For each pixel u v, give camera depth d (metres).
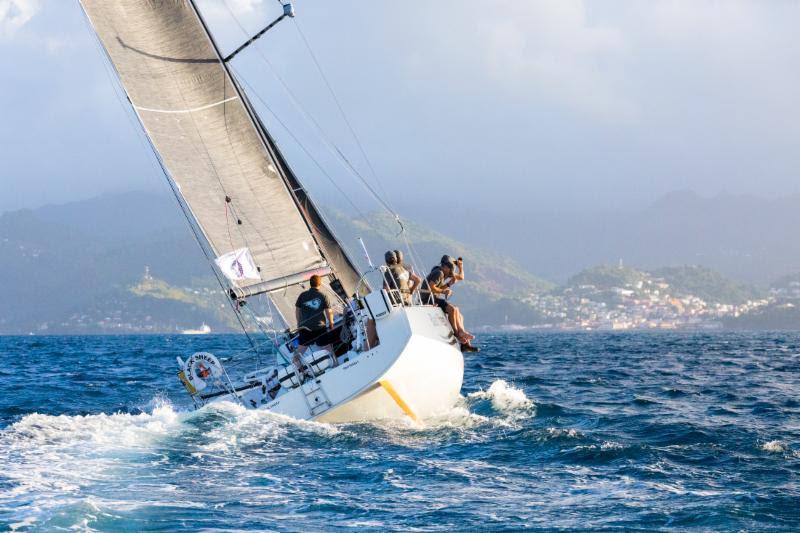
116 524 24.61
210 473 31.77
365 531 24.66
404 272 44.41
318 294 43.47
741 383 77.44
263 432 38.53
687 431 43.03
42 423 40.50
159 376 92.81
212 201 48.53
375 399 40.41
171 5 47.31
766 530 24.89
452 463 34.03
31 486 29.09
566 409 51.88
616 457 35.38
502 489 29.92
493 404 52.94
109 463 33.03
